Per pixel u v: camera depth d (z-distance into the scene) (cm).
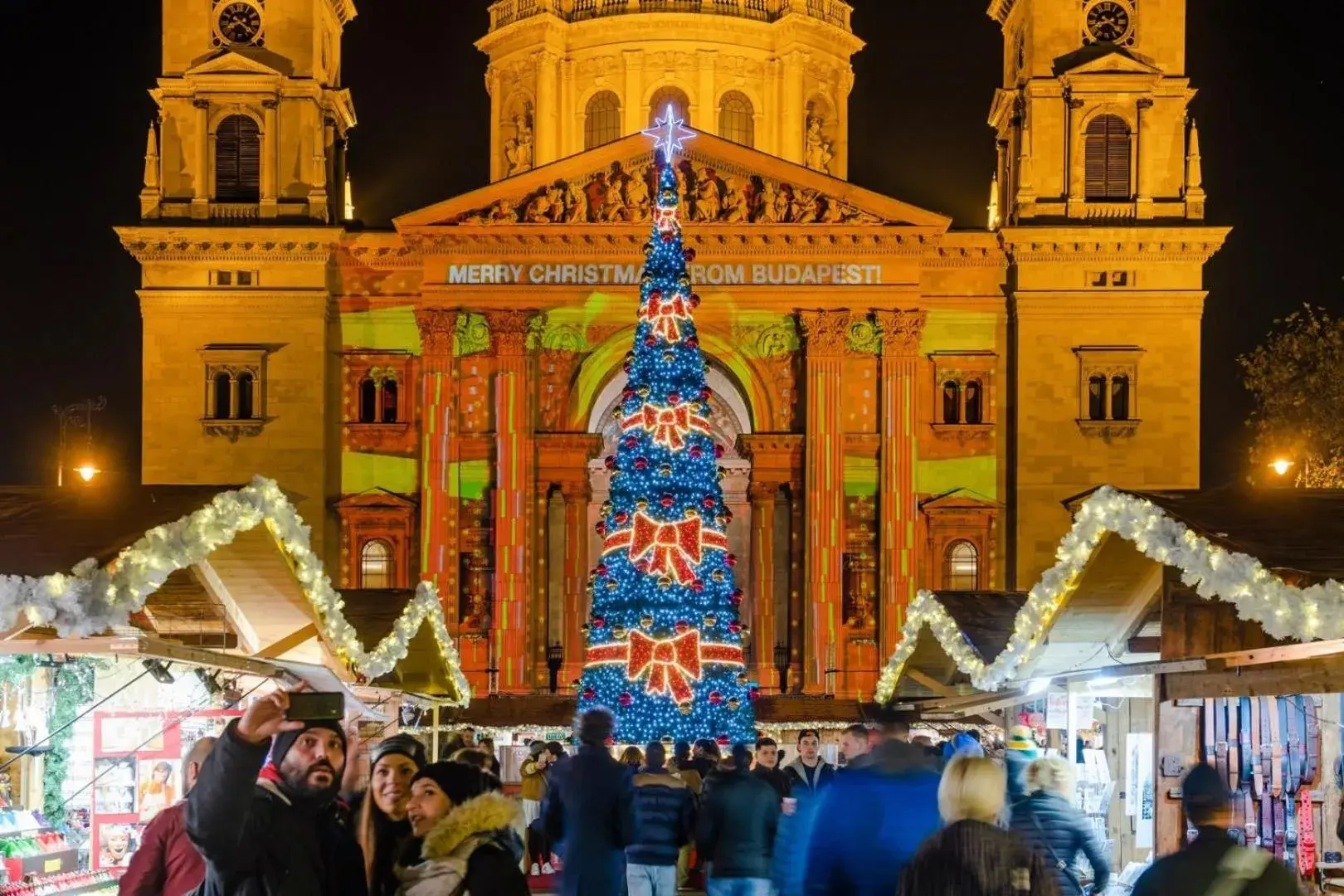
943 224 7375
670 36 8962
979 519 7431
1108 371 7406
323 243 7375
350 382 7525
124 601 1667
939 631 3234
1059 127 7538
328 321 7475
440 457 7350
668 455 4900
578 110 9075
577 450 7419
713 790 2066
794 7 9038
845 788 1529
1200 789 1230
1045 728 3127
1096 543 2227
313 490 7356
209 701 2403
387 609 3212
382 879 1252
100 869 2041
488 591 7338
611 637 4834
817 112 9162
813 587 7275
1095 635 2589
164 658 1762
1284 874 1208
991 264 7531
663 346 4981
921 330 7412
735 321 7469
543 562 7381
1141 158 7506
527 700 6850
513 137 9225
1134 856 2880
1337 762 2191
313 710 990
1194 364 7419
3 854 1873
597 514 7994
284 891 1059
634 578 4828
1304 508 2133
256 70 7425
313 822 1099
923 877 1120
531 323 7431
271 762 1102
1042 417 7394
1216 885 1197
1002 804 1167
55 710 2197
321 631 2419
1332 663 1741
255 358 7369
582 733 2019
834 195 7425
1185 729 2097
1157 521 2006
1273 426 7238
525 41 9119
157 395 7388
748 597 7519
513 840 1132
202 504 1898
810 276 7419
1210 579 1894
